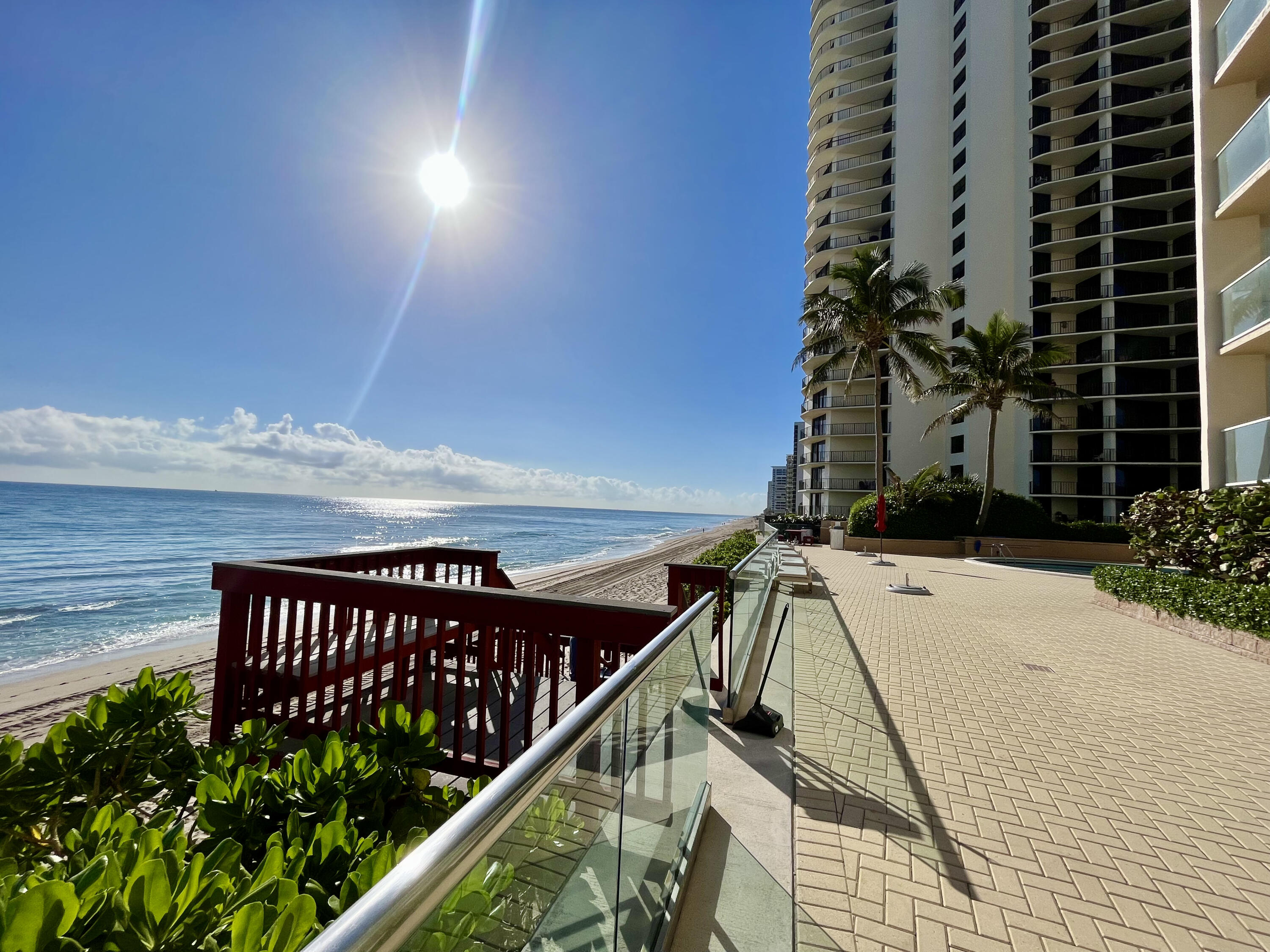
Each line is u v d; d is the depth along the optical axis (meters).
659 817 2.07
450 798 2.07
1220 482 9.58
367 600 3.28
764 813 3.03
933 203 37.53
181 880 1.14
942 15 38.47
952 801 3.24
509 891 1.01
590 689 2.85
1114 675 5.84
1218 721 4.55
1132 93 33.25
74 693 8.14
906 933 2.21
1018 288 34.38
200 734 4.61
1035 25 35.03
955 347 35.66
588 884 1.42
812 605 10.21
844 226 40.28
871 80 41.44
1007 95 35.41
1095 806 3.23
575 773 1.31
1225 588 7.13
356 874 1.27
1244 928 2.29
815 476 41.75
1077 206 34.78
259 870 1.27
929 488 25.45
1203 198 10.05
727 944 2.10
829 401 38.12
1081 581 14.55
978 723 4.46
